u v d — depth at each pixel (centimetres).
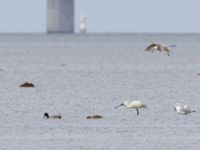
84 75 6975
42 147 3272
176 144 3328
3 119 4009
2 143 3356
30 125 3822
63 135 3547
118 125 3809
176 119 3991
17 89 5541
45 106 4516
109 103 4653
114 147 3266
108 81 6297
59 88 5631
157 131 3641
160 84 6000
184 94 5197
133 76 6875
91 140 3425
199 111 4297
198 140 3412
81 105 4559
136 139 3444
